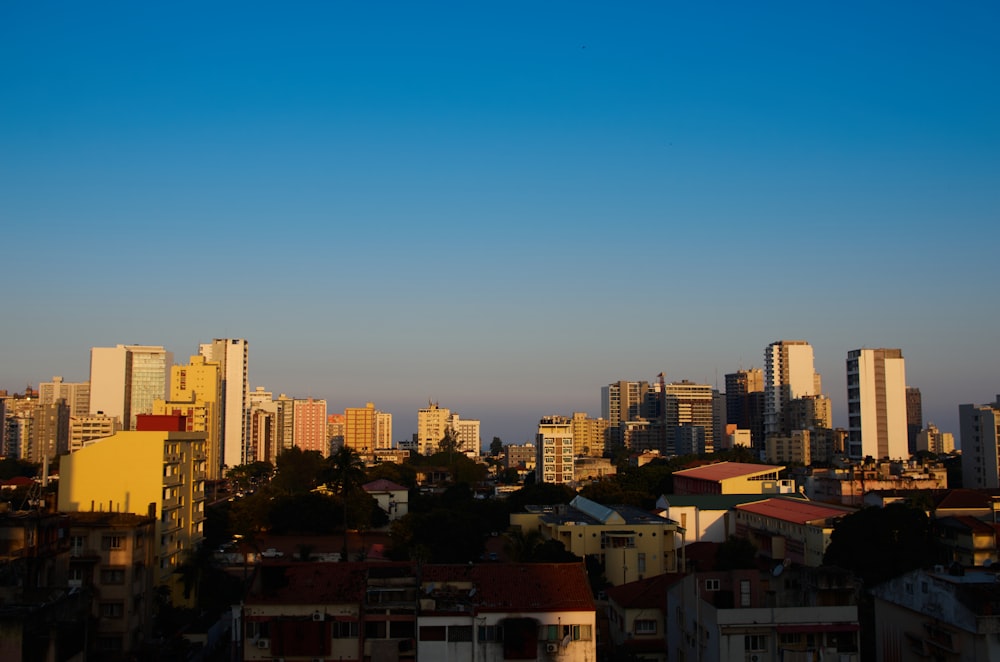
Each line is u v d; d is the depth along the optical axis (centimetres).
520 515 13675
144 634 8788
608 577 11519
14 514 7275
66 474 10662
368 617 6494
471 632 6438
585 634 6444
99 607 8425
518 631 6391
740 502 14588
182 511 11500
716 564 11362
